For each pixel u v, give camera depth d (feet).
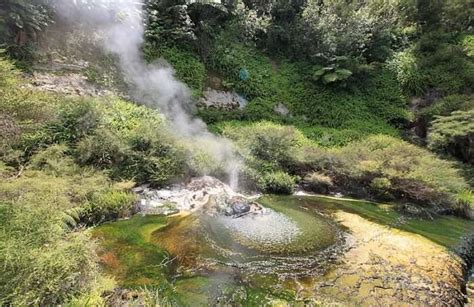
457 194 26.76
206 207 20.62
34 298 9.05
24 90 17.49
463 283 15.92
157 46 36.17
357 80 44.88
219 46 40.52
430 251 18.08
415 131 41.42
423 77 44.50
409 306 13.29
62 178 17.76
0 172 14.69
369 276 15.17
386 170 26.94
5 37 25.18
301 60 45.55
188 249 16.05
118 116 26.04
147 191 22.20
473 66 43.93
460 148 34.76
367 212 23.59
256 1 47.78
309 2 46.01
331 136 37.04
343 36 44.24
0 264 9.40
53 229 11.34
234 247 16.75
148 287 12.89
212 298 12.76
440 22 50.14
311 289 13.92
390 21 48.47
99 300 10.51
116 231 17.43
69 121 22.21
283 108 40.98
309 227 19.71
